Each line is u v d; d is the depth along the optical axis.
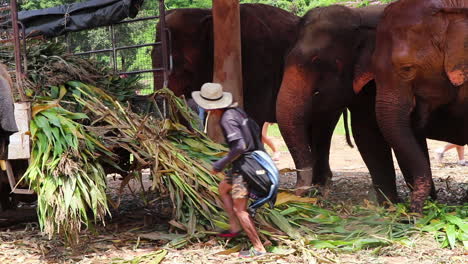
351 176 11.60
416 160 7.31
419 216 6.92
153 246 6.32
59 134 6.18
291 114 8.60
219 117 5.83
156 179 6.38
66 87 7.11
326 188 9.16
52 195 5.87
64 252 6.11
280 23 10.75
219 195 6.53
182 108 7.30
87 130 6.38
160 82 10.17
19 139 6.13
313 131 9.85
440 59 7.15
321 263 5.65
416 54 7.15
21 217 7.66
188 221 6.46
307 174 8.55
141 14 10.95
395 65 7.24
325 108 8.88
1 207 7.82
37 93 6.84
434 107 7.45
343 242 6.12
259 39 10.60
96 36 9.97
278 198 7.01
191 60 10.96
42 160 6.06
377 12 8.89
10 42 7.30
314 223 6.86
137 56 10.54
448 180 9.70
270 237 6.21
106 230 6.98
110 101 7.10
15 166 6.82
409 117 7.38
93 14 9.38
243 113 5.82
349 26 8.72
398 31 7.25
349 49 8.72
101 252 6.11
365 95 8.78
